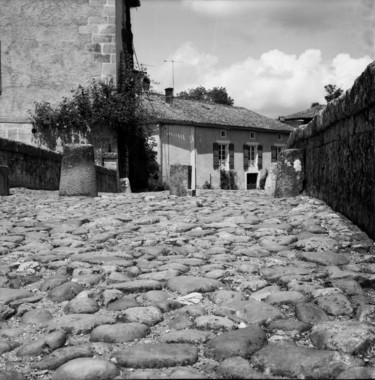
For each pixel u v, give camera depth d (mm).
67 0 19828
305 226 5270
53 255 4340
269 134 38438
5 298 3119
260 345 2188
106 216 6992
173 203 8883
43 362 2113
